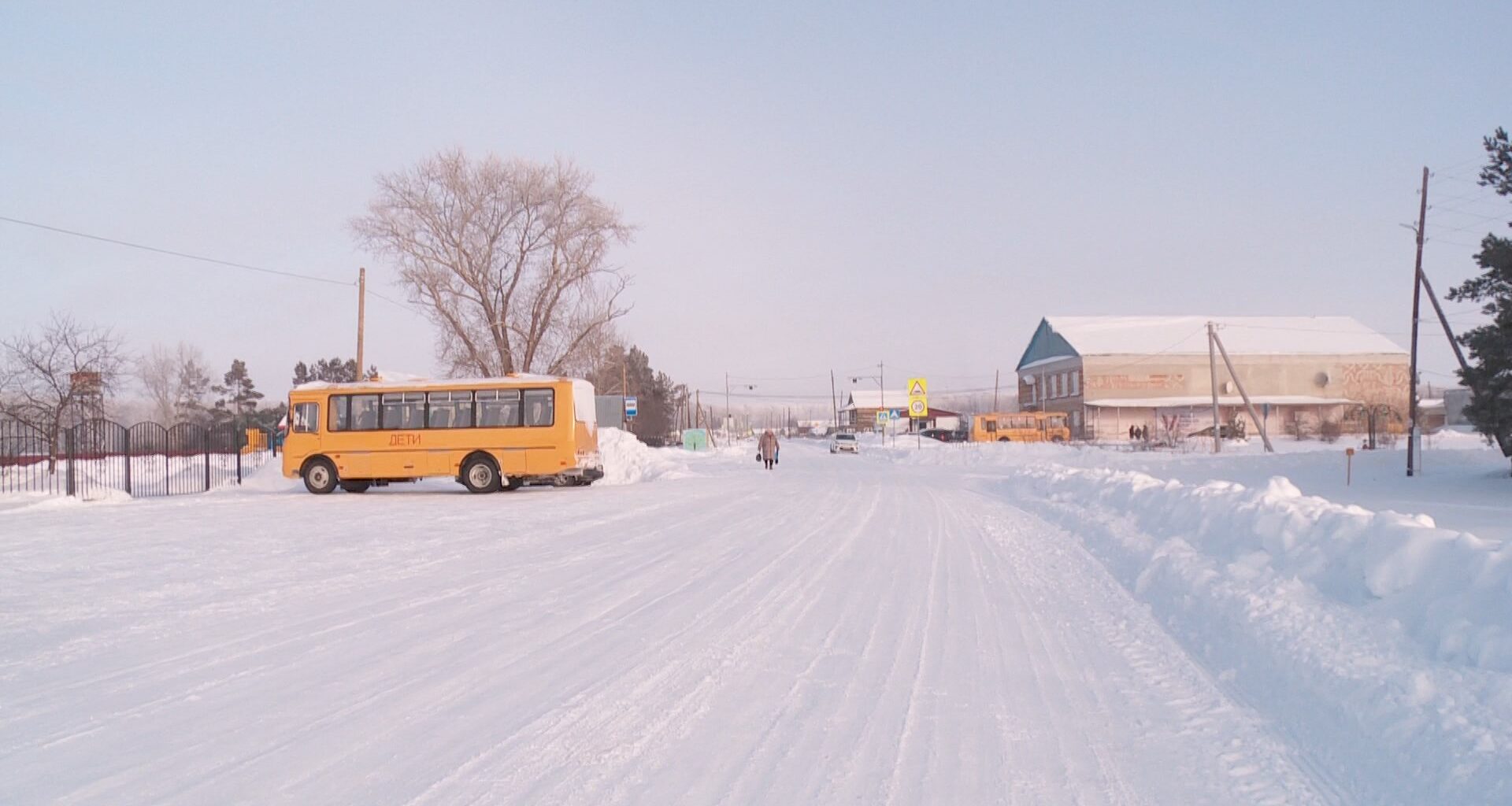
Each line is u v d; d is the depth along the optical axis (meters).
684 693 6.60
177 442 37.38
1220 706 6.43
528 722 5.95
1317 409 76.44
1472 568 6.78
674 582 11.29
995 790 4.93
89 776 5.00
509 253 46.84
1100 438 74.81
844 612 9.55
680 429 118.25
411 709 6.19
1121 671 7.32
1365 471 34.44
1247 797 4.85
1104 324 84.19
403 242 44.69
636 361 101.44
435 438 28.02
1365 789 4.95
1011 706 6.41
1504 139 27.61
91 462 34.31
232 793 4.77
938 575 11.97
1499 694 5.45
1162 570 11.00
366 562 12.92
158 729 5.79
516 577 11.62
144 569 12.34
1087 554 13.84
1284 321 85.44
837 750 5.50
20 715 6.07
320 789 4.83
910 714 6.21
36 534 16.95
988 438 71.12
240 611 9.52
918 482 32.28
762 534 16.23
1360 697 5.98
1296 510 10.11
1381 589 7.57
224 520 19.28
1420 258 33.38
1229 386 76.44
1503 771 4.65
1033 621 9.17
